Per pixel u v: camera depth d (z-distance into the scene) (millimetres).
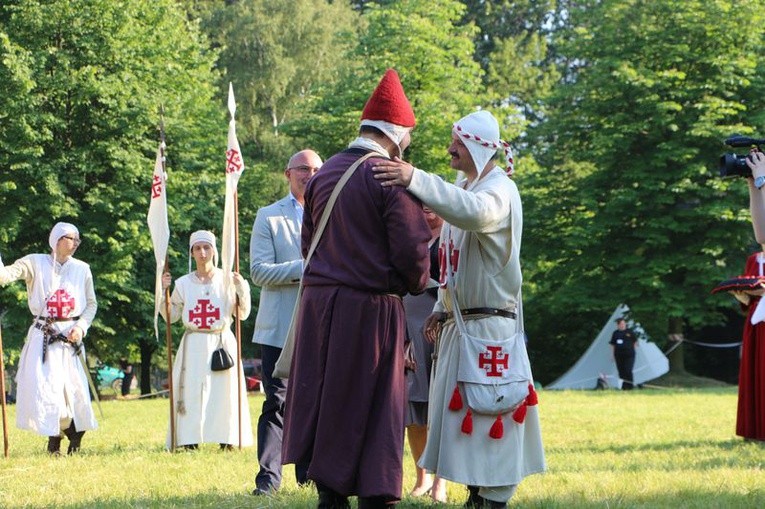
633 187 37688
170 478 8539
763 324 11203
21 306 31891
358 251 5438
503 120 40906
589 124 39750
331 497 5562
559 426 14234
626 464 9117
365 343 5387
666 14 38562
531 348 44156
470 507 6453
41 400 11062
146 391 36812
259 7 50375
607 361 35812
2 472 9242
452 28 40875
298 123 39812
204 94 38406
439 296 6430
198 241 11844
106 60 34469
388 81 5730
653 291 37375
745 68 37250
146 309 34062
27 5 32750
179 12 38844
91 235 32375
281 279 7719
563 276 39375
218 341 11727
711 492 7070
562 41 40469
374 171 5473
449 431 6102
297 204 8062
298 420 5434
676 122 37469
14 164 31469
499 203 5820
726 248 37062
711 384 36281
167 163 36812
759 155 6129
